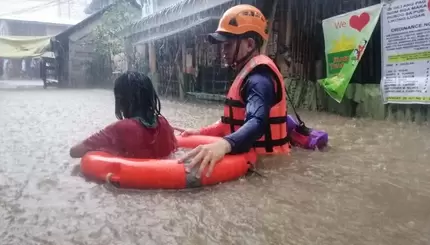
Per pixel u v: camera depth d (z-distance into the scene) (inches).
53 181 121.0
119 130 128.6
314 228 85.7
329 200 103.3
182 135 163.8
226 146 120.6
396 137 202.2
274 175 127.4
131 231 84.4
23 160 152.4
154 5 727.1
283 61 386.9
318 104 352.2
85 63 946.7
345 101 317.4
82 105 428.5
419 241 79.3
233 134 124.5
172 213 94.7
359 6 323.6
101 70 949.8
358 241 79.4
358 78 322.3
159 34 596.7
